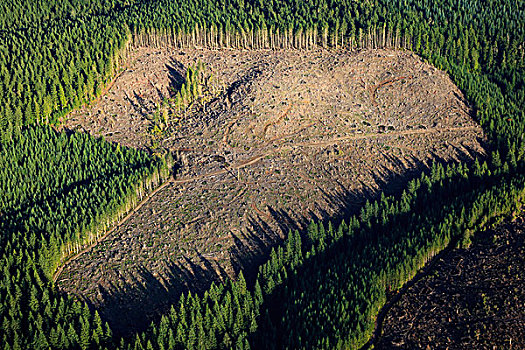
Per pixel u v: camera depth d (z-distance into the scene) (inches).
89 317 5132.9
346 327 4977.9
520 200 6067.9
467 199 6141.7
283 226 6112.2
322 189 6486.2
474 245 5684.1
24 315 5128.0
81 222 5851.4
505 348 4685.0
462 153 6919.3
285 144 6894.7
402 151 6919.3
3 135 6894.7
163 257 5767.7
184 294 5526.6
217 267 5733.3
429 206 6210.6
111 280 5565.9
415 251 5561.0
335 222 6205.7
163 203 6240.2
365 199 6461.6
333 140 6978.4
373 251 5644.7
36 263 5467.5
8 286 5216.5
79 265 5664.4
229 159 6712.6
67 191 6299.2
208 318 5064.0
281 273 5565.9
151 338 5012.3
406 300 5295.3
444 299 5216.5
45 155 6678.2
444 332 4938.5
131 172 6382.9
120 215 6082.7
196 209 6181.1
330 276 5482.3
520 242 5575.8
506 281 5211.6
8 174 6461.6
